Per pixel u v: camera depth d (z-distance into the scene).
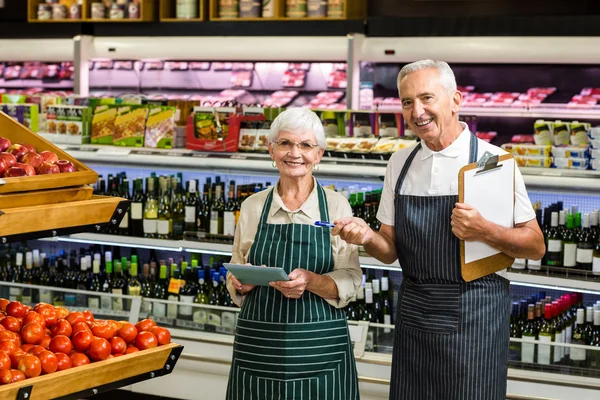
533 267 4.69
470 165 3.25
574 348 4.41
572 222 4.71
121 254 6.10
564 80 6.79
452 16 6.58
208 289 5.51
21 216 2.60
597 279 4.57
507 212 3.32
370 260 4.83
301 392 3.44
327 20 6.65
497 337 3.39
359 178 4.86
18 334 2.97
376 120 5.15
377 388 4.64
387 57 6.47
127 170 6.04
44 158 2.85
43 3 7.50
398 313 3.56
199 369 4.98
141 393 5.18
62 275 5.84
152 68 7.43
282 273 3.13
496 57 6.23
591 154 4.64
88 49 7.13
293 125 3.37
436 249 3.39
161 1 7.07
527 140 6.54
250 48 6.76
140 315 5.04
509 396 4.48
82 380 2.84
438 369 3.41
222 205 5.30
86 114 5.50
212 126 5.18
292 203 3.54
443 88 3.23
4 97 6.14
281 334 3.43
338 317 3.50
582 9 6.98
